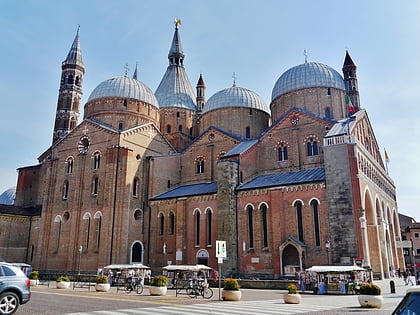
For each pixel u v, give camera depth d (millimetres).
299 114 52625
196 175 60688
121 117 62688
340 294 33156
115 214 54000
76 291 34812
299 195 43250
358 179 39719
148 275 46781
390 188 61000
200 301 25781
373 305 22422
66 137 63844
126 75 68062
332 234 39531
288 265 42438
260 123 66625
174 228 53469
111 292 34125
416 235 95250
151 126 63000
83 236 56375
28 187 73750
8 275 17344
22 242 65000
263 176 52031
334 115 59812
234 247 46156
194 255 50125
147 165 60062
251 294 31688
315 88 61031
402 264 58156
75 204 58344
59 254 58094
